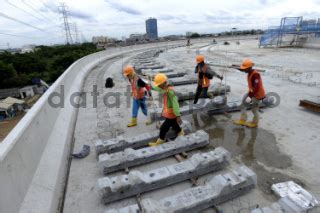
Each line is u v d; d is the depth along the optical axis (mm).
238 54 21484
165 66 14664
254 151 4375
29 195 2826
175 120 4383
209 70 6445
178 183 3549
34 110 4023
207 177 3635
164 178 3354
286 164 3916
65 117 5852
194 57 20625
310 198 2926
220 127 5484
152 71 12297
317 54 19156
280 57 17953
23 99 37531
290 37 27391
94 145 4816
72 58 40469
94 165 4141
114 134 5309
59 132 4898
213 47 33031
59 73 39750
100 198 3254
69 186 3596
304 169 3760
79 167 4094
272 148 4453
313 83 9203
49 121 4645
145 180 3281
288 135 4949
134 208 2725
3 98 37625
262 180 3523
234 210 2979
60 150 4316
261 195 3215
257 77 4895
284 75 10867
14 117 30609
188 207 2805
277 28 28297
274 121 5699
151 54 23766
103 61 20203
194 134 4543
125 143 4512
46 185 3213
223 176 3191
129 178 3266
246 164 3961
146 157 4023
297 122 5590
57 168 3760
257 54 20797
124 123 5938
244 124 5500
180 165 3617
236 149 4465
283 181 3484
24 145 3082
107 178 3275
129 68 5395
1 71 40250
